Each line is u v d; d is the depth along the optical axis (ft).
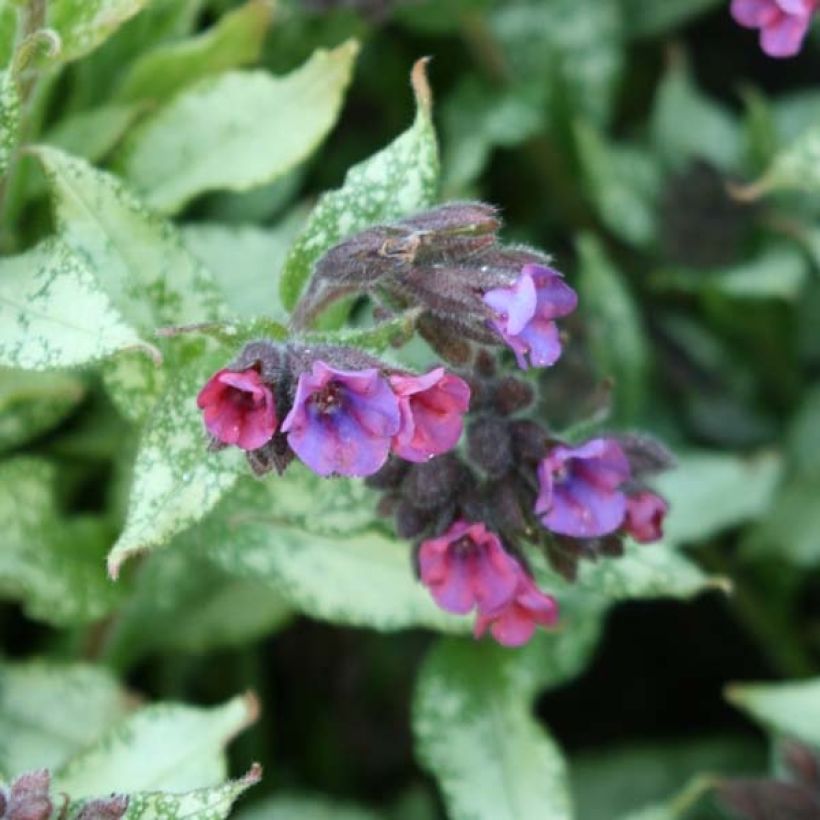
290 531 1.57
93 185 1.46
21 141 1.54
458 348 1.38
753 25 1.54
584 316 1.74
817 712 1.61
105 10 1.49
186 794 1.35
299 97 1.60
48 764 1.59
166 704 1.51
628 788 1.76
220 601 1.67
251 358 1.32
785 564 1.80
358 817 1.68
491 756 1.61
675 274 1.82
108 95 1.69
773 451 1.77
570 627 1.65
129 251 1.46
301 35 1.81
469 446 1.41
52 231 1.62
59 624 1.61
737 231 1.82
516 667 1.64
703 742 1.78
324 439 1.29
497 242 1.39
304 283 1.45
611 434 1.47
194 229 1.65
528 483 1.41
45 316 1.40
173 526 1.37
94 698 1.61
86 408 1.68
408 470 1.42
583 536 1.41
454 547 1.39
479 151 1.82
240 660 1.76
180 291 1.47
